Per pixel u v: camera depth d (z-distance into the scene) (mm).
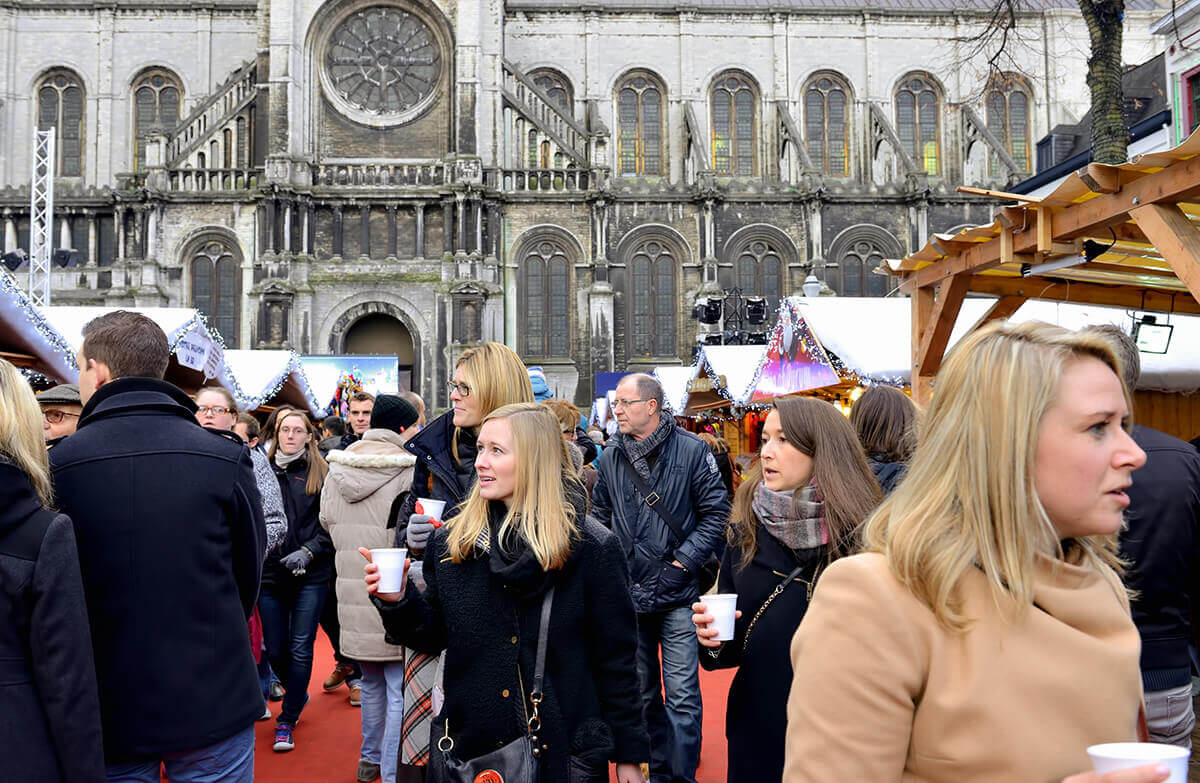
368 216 42750
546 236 43969
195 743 3824
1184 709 4188
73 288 43219
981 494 2031
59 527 3453
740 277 45062
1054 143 44156
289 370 18109
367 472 6699
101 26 49781
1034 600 2039
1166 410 12688
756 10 50906
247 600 4352
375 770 6926
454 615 3775
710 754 7559
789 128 47750
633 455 6742
